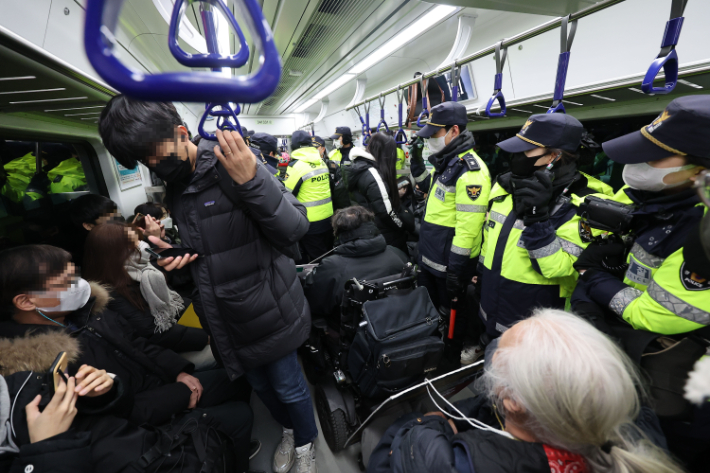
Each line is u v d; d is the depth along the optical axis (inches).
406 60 126.6
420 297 56.6
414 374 51.9
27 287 36.4
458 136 70.2
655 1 45.9
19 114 53.8
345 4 81.3
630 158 33.0
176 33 16.5
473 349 82.7
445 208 73.3
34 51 32.8
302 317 49.6
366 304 53.6
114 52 7.7
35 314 38.8
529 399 22.4
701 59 42.3
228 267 40.2
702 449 32.4
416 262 103.5
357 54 124.9
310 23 93.7
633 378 24.5
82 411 36.5
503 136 102.8
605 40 54.0
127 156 31.3
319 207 115.2
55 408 31.3
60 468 29.5
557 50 63.7
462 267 68.2
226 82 8.5
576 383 20.7
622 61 52.5
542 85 69.4
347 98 215.0
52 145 83.4
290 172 113.2
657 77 45.9
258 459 62.5
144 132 30.1
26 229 74.3
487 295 59.4
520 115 83.9
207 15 18.0
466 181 64.4
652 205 34.0
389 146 98.8
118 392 38.5
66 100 50.4
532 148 45.7
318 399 64.9
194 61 17.1
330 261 68.0
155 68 95.3
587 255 41.3
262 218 36.1
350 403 60.1
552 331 23.5
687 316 29.7
